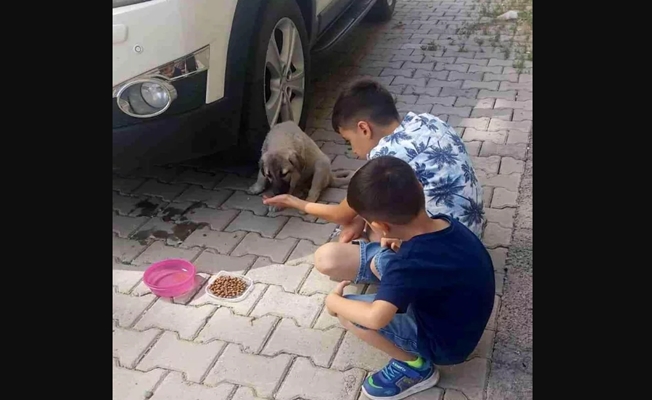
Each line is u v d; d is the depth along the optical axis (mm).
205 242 3324
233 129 3445
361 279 2729
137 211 3598
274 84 3844
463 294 2160
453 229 2178
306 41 4074
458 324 2207
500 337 2629
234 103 3359
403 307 2111
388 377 2383
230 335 2717
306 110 4270
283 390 2443
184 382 2502
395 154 2520
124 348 2664
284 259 3172
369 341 2391
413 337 2287
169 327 2771
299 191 3777
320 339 2672
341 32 4914
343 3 4957
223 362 2584
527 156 3961
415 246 2119
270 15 3498
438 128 2586
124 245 3314
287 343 2660
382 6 6336
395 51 5801
